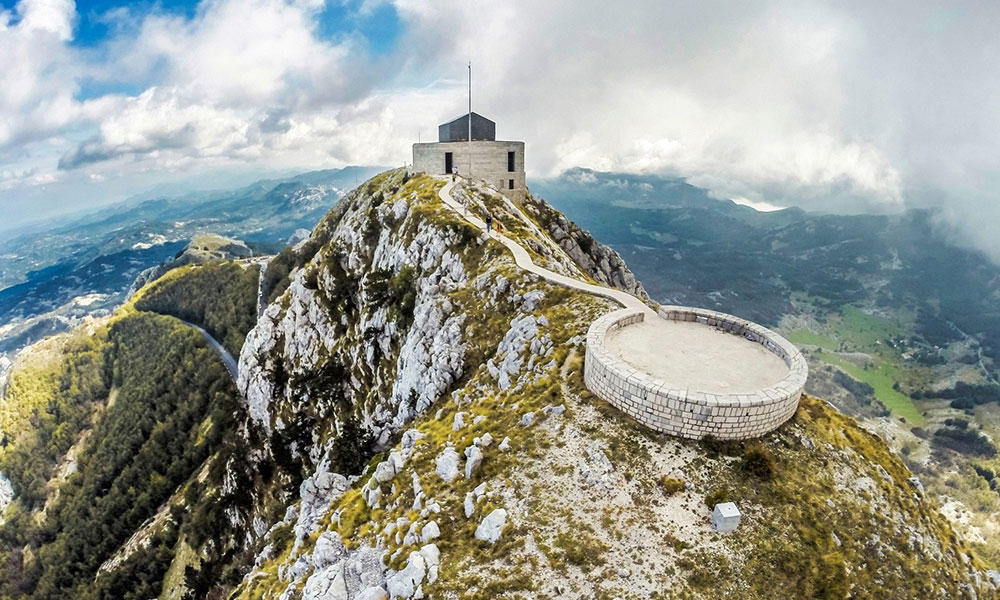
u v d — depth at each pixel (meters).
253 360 112.19
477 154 114.19
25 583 132.88
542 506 27.50
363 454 63.03
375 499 34.66
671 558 23.98
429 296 70.38
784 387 31.22
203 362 163.38
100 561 125.56
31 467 175.00
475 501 29.17
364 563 28.67
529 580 23.62
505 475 30.25
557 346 43.34
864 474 30.75
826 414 35.22
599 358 34.88
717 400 29.09
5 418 184.62
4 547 150.88
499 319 56.34
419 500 31.41
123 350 199.75
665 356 36.31
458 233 76.25
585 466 29.36
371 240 101.50
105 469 152.00
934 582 26.44
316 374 91.06
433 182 104.00
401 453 37.28
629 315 42.25
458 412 41.38
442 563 25.80
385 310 80.31
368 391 79.94
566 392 36.50
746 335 39.81
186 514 104.62
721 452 29.11
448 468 32.59
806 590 23.33
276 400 101.31
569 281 56.38
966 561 29.52
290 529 52.09
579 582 23.31
